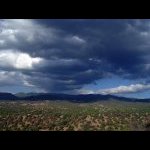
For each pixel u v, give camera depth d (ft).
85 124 203.21
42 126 191.21
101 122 204.85
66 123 202.90
